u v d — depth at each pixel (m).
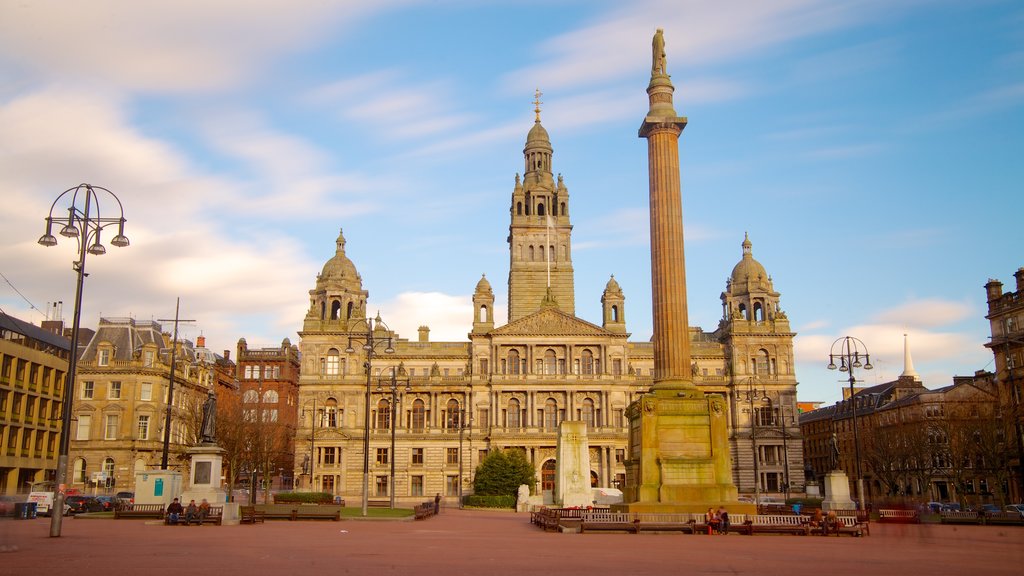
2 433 95.44
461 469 122.69
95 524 53.62
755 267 147.00
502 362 138.50
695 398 53.06
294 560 30.55
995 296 114.88
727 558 32.81
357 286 144.62
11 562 28.86
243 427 104.69
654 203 55.88
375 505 106.50
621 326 142.88
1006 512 67.69
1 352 94.88
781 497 123.25
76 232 42.34
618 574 26.80
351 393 137.38
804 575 27.02
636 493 52.56
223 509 54.81
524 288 154.75
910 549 38.62
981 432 101.31
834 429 164.12
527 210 159.75
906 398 140.12
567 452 78.62
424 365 143.12
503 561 30.97
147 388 122.94
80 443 119.25
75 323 41.94
